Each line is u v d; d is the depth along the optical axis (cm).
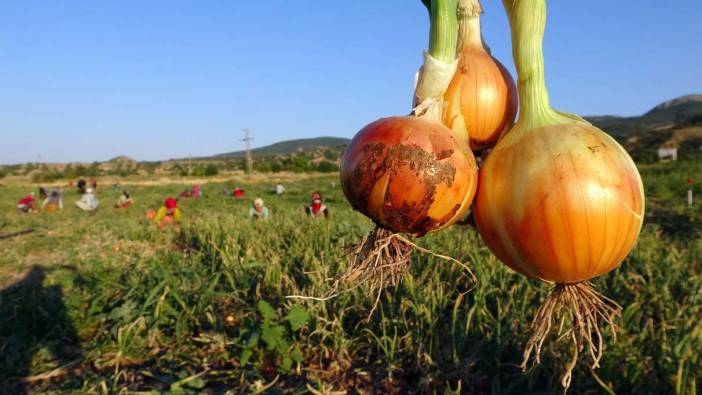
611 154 96
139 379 436
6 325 523
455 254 629
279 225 1005
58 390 412
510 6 108
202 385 412
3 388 420
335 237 827
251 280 621
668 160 4744
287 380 432
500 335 416
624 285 523
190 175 7119
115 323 533
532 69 104
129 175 7581
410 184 100
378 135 104
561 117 103
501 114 112
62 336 523
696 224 1195
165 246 1013
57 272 757
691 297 482
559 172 93
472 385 398
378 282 134
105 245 1023
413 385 411
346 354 446
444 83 110
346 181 107
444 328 458
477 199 104
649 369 362
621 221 93
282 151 19412
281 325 476
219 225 1048
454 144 103
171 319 526
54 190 2127
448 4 111
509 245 99
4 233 1296
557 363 375
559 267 96
